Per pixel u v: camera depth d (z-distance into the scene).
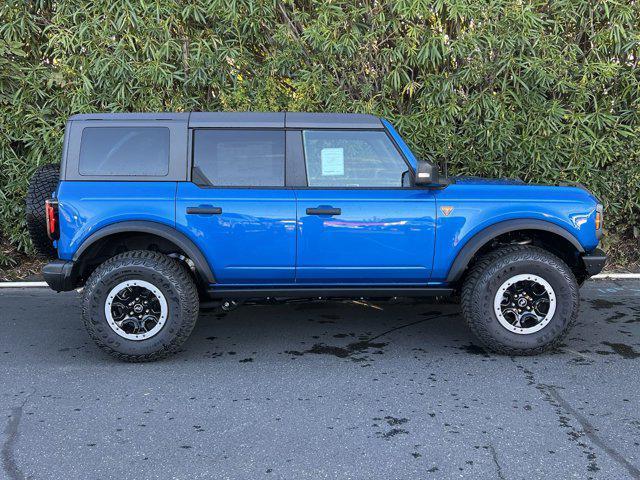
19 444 3.08
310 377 3.96
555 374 3.98
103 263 4.13
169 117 4.23
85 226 4.05
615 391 3.71
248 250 4.14
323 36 6.21
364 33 6.46
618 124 6.55
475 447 3.04
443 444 3.07
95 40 6.37
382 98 6.52
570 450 3.00
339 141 4.25
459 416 3.38
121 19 6.27
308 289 4.30
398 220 4.15
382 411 3.46
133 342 4.12
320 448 3.03
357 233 4.15
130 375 4.01
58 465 2.88
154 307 4.18
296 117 4.28
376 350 4.48
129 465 2.88
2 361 4.28
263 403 3.57
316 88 6.32
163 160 4.19
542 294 4.21
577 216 4.23
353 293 4.32
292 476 2.78
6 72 6.43
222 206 4.10
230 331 4.95
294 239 4.14
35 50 6.70
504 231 4.17
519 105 6.40
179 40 6.51
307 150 4.24
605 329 4.92
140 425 3.29
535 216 4.21
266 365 4.19
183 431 3.22
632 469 2.82
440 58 6.19
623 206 6.88
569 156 6.58
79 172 4.16
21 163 6.73
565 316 4.19
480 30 6.18
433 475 2.78
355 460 2.92
